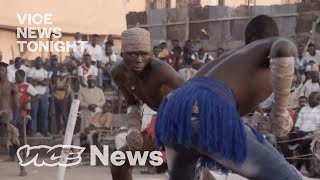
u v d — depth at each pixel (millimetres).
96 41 12922
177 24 15172
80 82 11656
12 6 14844
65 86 12156
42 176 9523
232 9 14648
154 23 15469
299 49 12188
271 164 3248
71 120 5219
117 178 4801
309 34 13797
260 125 8789
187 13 15055
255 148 3219
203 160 3260
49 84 12195
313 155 9570
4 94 11281
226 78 3291
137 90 4352
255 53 3324
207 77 3312
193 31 14977
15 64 12438
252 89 3312
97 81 12156
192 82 3322
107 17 17047
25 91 11750
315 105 9859
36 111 12000
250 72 3312
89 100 11367
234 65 3322
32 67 12258
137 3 18234
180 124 3166
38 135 12039
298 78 11461
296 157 9625
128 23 15773
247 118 9125
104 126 11062
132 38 3998
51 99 12148
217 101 3168
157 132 3309
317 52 12055
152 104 4398
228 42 14523
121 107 11953
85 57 12016
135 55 4031
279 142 9727
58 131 12102
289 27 14086
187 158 3305
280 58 3125
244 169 3236
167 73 4199
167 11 15312
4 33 15328
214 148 3119
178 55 12219
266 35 3455
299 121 9836
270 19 3494
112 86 12312
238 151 3145
